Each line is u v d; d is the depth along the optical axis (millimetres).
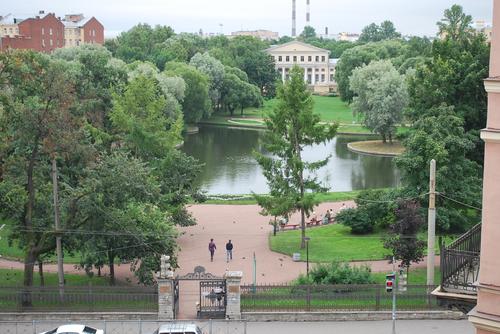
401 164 46188
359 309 34844
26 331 33562
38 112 35312
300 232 55094
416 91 54281
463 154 46594
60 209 39156
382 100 101750
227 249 47094
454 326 33750
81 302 35500
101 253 39781
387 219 53062
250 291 35469
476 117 51562
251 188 76062
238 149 105000
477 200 45219
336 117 145500
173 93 109062
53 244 38688
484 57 53781
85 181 39594
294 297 35062
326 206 65438
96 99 63375
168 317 34531
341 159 96688
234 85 143875
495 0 13203
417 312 34625
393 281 31031
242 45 182250
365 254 47344
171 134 57812
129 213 39062
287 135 50812
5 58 36969
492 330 13727
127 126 57281
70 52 115562
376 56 158500
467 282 16594
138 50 165750
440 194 41344
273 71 177125
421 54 143750
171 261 39344
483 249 13711
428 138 45656
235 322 34344
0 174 38625
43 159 40312
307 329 33406
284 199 49656
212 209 64062
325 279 37531
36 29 160500
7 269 44906
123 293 35312
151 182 41688
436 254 46406
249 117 146375
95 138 57688
